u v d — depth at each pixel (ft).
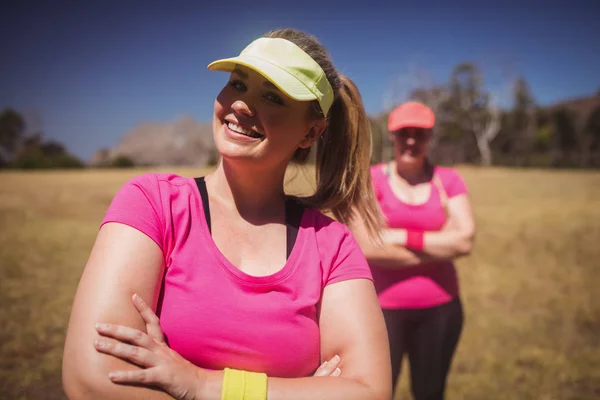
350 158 5.89
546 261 24.93
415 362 9.68
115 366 3.89
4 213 42.09
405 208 9.88
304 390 4.16
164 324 4.22
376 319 4.71
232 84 4.64
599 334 15.61
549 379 12.48
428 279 9.49
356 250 4.94
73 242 28.73
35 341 13.88
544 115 211.61
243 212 4.70
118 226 4.26
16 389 11.42
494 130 189.88
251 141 4.49
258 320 4.24
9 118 258.78
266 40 4.59
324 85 4.69
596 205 50.42
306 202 5.72
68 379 3.92
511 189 73.56
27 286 19.21
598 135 196.13
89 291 4.07
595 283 20.99
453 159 193.77
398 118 9.98
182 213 4.43
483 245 28.96
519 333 15.46
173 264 4.29
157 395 3.92
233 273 4.28
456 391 11.91
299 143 5.03
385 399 4.48
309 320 4.48
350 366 4.52
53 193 63.26
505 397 11.68
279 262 4.58
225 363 4.24
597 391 12.13
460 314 9.81
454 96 187.11
